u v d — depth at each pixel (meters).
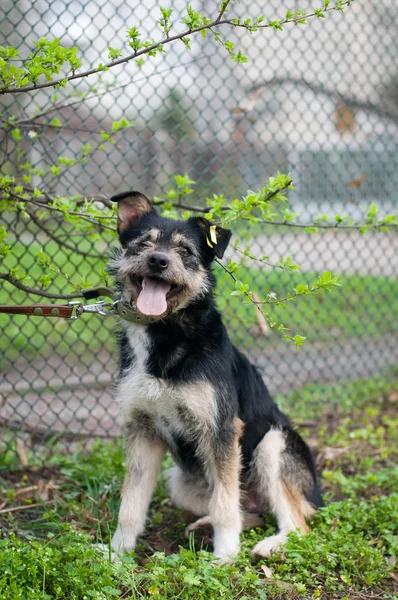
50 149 5.05
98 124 5.41
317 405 6.28
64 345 6.73
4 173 4.55
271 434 3.85
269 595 3.05
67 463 4.54
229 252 7.45
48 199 4.12
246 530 3.84
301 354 7.44
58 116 5.37
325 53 7.22
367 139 6.98
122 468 4.43
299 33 7.05
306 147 7.21
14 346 5.80
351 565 3.30
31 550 2.98
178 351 3.38
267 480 3.74
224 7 3.22
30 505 3.96
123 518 3.46
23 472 4.52
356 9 7.04
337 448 5.23
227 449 3.43
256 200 3.46
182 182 4.31
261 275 7.77
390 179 7.12
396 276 8.43
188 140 6.38
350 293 8.15
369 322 7.67
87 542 3.24
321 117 7.67
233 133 6.42
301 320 7.62
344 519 3.82
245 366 3.88
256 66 6.30
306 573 3.20
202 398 3.36
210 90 6.70
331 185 7.14
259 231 7.38
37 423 5.08
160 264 3.29
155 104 6.10
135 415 3.53
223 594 2.94
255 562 3.43
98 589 2.82
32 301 5.14
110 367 6.37
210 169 6.93
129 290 3.52
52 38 4.64
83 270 6.38
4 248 3.57
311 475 3.92
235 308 6.29
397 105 7.29
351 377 6.98
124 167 6.12
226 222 3.54
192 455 3.63
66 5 4.61
